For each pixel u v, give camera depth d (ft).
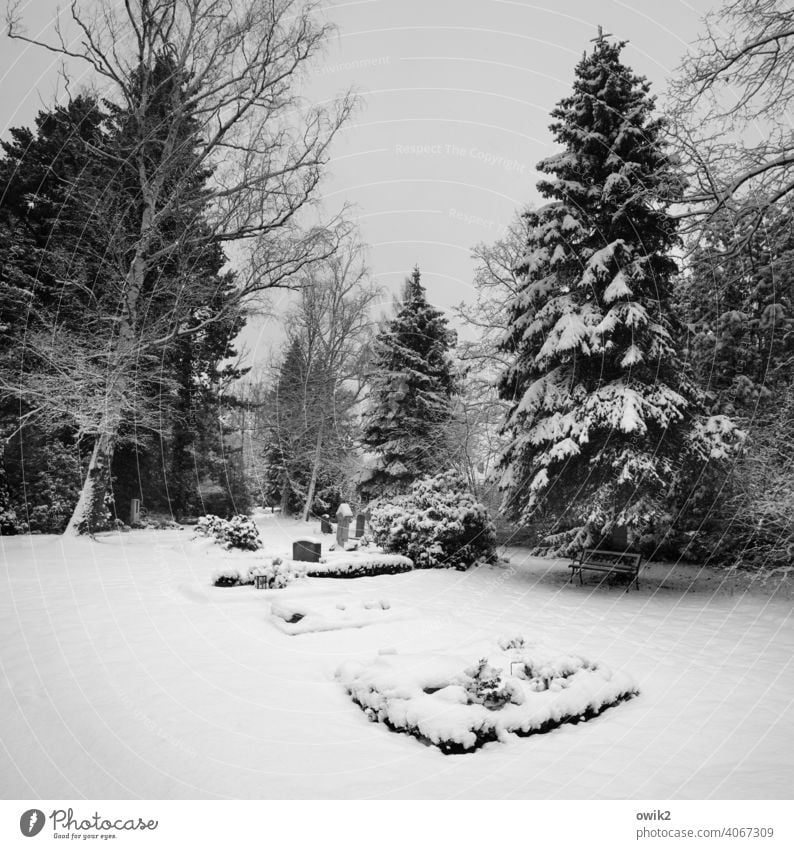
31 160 68.54
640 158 41.22
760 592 35.94
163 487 82.58
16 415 58.18
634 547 48.01
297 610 25.20
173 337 54.65
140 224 61.62
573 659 17.89
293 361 106.42
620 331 40.16
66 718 14.21
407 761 12.35
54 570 35.24
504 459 44.57
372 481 81.76
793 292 45.78
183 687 16.44
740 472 39.24
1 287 56.85
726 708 16.08
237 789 11.18
